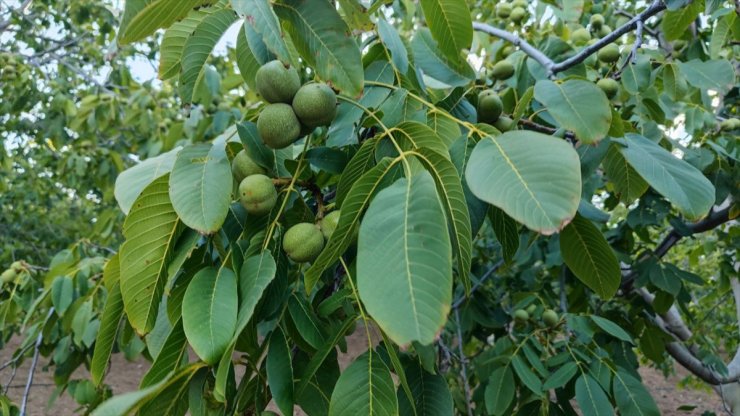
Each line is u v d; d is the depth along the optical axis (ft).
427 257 1.12
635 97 3.59
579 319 3.16
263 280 1.45
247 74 2.27
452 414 1.78
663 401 11.07
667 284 4.09
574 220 1.93
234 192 2.03
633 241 4.66
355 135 2.12
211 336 1.35
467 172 1.34
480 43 4.62
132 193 1.97
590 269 2.05
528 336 3.26
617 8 5.50
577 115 1.70
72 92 8.73
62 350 3.80
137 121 6.84
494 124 2.45
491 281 5.99
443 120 2.07
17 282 4.06
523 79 3.12
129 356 3.40
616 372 2.81
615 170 2.46
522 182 1.26
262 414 1.67
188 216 1.54
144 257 1.61
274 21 1.44
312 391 1.76
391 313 1.07
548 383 2.79
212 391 1.62
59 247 10.39
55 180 9.66
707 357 4.56
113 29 8.29
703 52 4.39
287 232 1.72
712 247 5.88
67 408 9.02
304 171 1.98
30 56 7.66
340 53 1.73
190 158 1.66
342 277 2.10
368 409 1.45
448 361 4.47
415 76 2.47
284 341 1.61
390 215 1.20
